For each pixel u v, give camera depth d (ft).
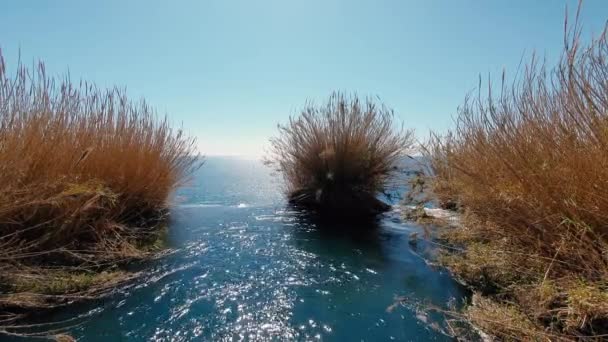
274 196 23.24
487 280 8.63
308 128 18.80
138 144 13.93
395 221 16.34
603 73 6.07
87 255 9.47
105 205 11.60
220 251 11.62
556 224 6.93
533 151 7.65
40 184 8.50
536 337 5.77
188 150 17.63
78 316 7.22
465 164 11.06
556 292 6.15
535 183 7.32
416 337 6.69
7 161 7.71
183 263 10.39
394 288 8.93
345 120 17.93
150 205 14.94
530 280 7.54
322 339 6.64
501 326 6.30
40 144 9.00
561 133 6.88
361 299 8.30
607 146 5.98
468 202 10.84
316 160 18.53
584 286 5.76
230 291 8.61
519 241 8.16
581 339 5.35
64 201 9.04
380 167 18.33
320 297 8.39
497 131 8.80
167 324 7.02
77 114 11.03
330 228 15.01
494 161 9.07
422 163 16.55
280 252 11.68
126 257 10.48
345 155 17.69
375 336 6.74
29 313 7.16
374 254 11.59
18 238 7.98
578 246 6.29
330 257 11.24
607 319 5.37
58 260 9.30
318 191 17.98
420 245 12.57
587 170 6.30
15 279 7.68
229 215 17.22
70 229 9.63
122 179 12.59
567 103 6.53
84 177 10.72
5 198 7.58
